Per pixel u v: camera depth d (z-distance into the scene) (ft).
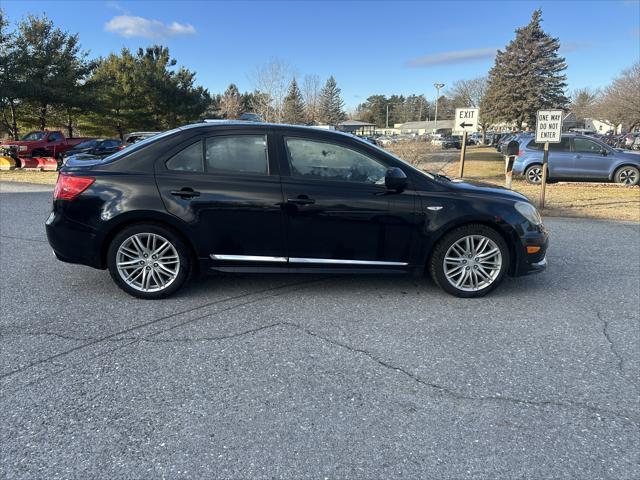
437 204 13.83
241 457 7.54
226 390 9.40
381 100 441.68
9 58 85.30
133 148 13.94
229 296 14.42
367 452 7.70
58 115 104.99
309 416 8.62
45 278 15.88
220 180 13.47
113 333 11.79
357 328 12.32
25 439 7.85
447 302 14.21
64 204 13.38
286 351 11.03
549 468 7.39
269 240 13.66
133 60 118.32
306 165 13.80
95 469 7.22
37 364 10.23
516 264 14.40
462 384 9.75
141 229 13.51
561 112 30.19
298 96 182.60
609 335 12.09
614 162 43.96
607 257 19.51
